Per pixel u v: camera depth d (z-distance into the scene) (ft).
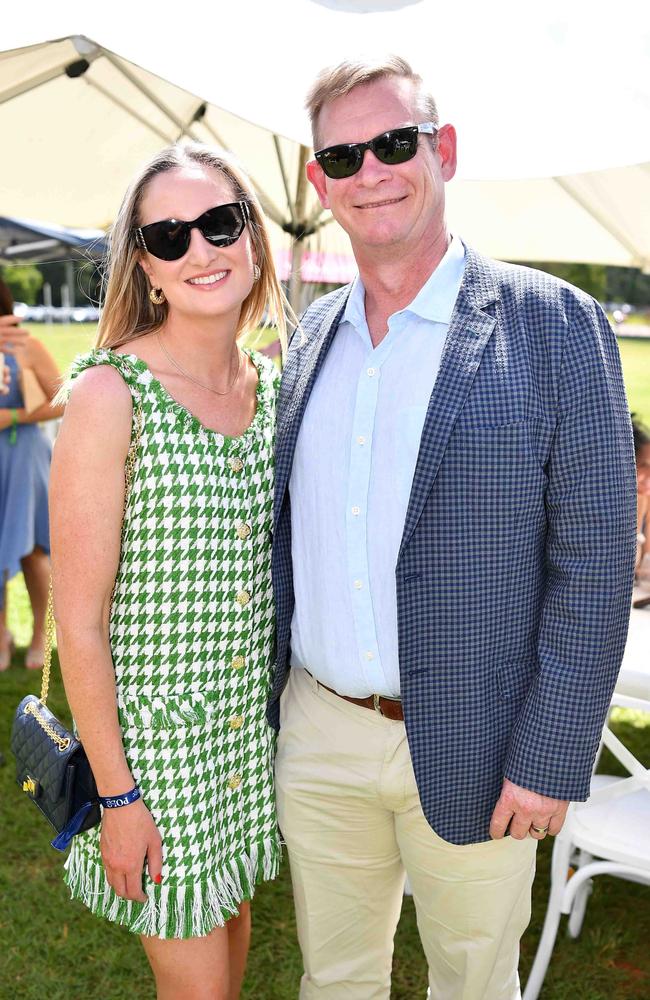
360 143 5.33
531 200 15.39
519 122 8.85
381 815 6.18
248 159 14.33
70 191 14.51
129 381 5.36
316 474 5.74
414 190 5.37
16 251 26.45
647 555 10.52
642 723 13.55
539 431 5.09
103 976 8.27
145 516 5.44
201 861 5.73
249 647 5.97
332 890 6.41
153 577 5.51
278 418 6.09
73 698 5.40
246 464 5.83
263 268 6.20
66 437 5.26
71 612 5.32
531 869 6.02
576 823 7.52
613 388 5.08
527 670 5.52
